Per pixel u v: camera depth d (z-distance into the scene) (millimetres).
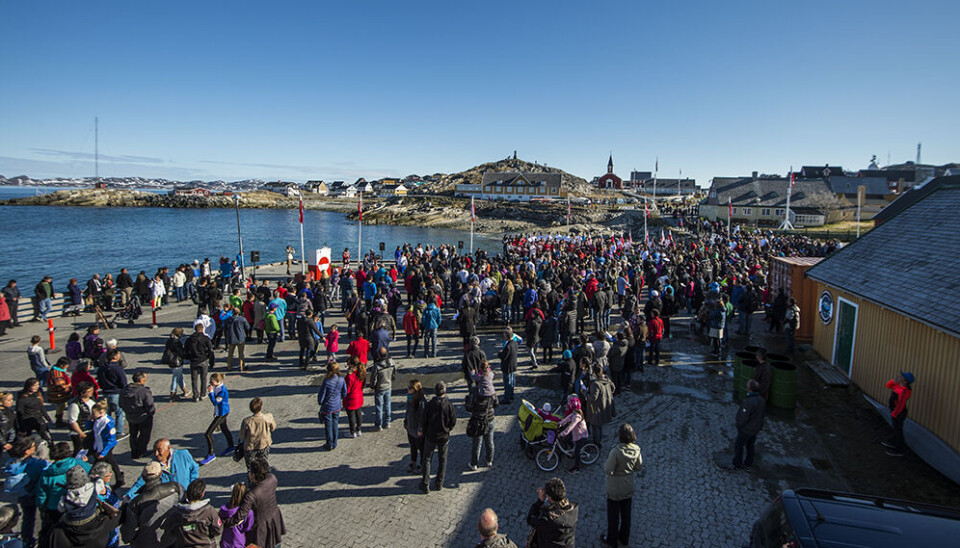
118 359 10258
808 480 9008
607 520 7656
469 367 11078
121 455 9766
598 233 74000
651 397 12648
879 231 15398
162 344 16922
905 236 13992
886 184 80438
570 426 9070
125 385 10305
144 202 152375
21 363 15172
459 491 8680
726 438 10562
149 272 44688
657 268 25516
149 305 22781
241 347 14203
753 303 18156
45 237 71312
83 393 8906
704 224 60688
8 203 148750
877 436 10602
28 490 6855
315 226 96562
